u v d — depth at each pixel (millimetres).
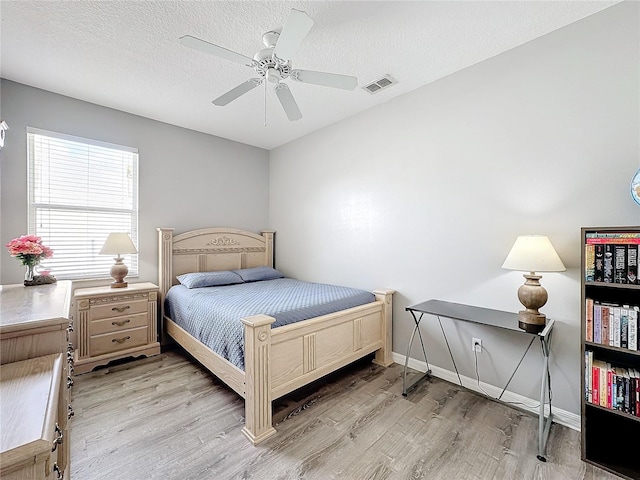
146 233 3414
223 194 4082
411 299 2857
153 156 3455
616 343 1587
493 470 1598
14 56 2254
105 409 2131
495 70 2297
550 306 2061
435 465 1633
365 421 2020
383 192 3080
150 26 1935
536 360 2133
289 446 1776
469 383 2471
